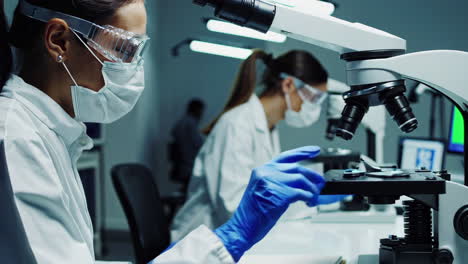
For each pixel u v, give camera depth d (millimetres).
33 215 647
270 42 4625
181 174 4996
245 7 772
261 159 1881
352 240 1242
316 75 1826
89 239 798
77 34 737
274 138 2176
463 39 3807
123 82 801
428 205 818
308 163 1754
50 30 718
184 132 4996
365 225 1483
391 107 843
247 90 1931
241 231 776
